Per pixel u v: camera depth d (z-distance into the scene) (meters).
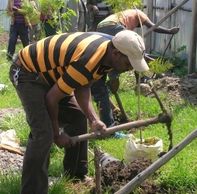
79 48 2.84
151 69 4.17
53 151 4.09
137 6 4.90
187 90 6.02
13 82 3.11
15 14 8.48
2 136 4.52
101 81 4.42
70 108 3.35
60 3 4.77
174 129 4.60
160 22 5.25
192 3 6.92
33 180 3.10
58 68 2.94
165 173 3.53
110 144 4.30
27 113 3.06
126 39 2.77
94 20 7.49
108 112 4.47
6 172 3.71
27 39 8.61
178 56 7.54
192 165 3.68
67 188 3.42
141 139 3.84
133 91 6.07
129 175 3.45
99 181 3.17
